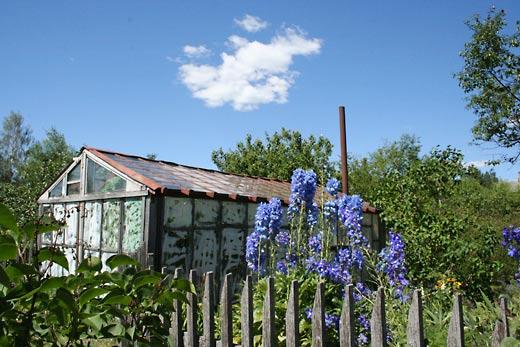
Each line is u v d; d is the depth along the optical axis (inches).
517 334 142.5
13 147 1968.5
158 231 319.3
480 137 850.8
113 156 385.4
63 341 77.7
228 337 153.0
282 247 334.3
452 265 340.5
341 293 193.6
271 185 495.5
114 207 358.9
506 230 249.4
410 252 354.3
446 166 387.9
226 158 1189.7
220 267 352.5
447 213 370.0
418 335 116.0
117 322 90.6
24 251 76.1
